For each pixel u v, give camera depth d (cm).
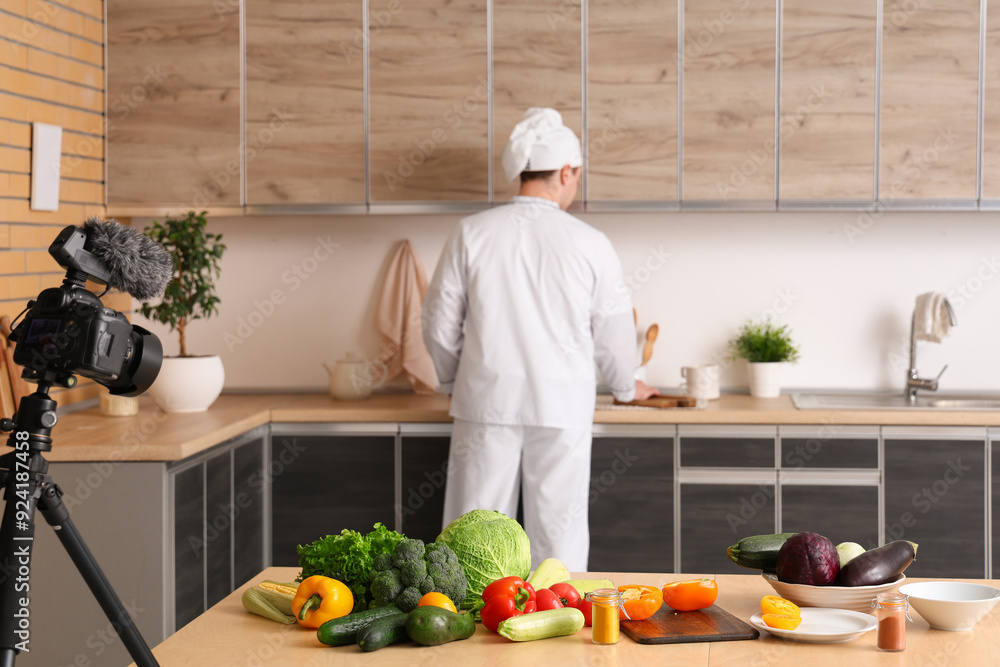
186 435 260
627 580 157
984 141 318
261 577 160
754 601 144
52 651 243
